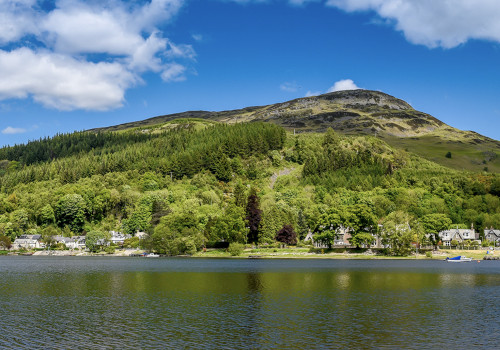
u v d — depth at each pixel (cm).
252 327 5831
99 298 8038
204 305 7325
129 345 5066
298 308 7069
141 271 12888
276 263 15938
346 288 9212
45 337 5397
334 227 19388
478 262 17050
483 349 4916
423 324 6028
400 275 11706
